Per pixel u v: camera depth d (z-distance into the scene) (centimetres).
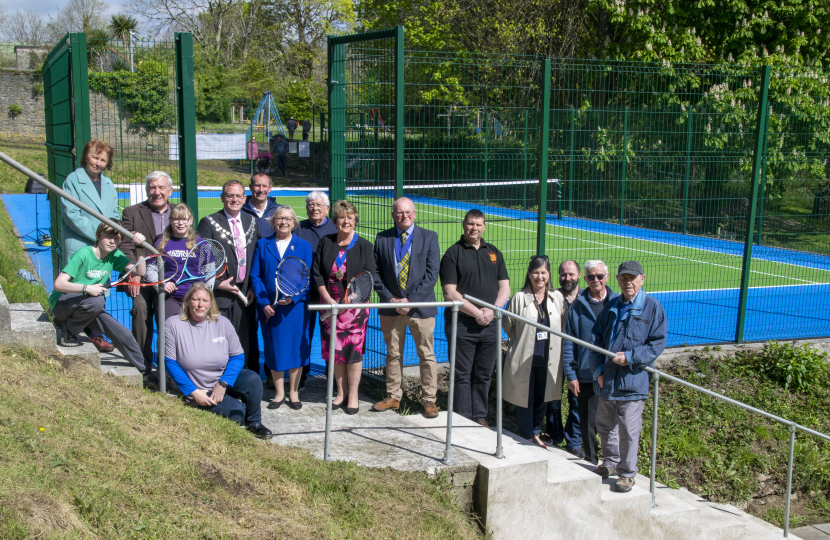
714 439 794
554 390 648
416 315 591
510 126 1062
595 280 614
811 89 1176
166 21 4203
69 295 514
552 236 1919
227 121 3797
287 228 582
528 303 638
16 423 383
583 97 1187
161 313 516
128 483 369
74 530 320
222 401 524
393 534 404
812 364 890
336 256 597
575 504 521
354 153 723
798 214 1370
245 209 653
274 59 4362
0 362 453
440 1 2670
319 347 877
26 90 3291
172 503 366
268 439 522
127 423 429
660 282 1395
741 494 739
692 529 593
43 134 3353
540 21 2570
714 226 1520
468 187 1797
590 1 2267
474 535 447
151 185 576
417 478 467
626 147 1340
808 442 806
